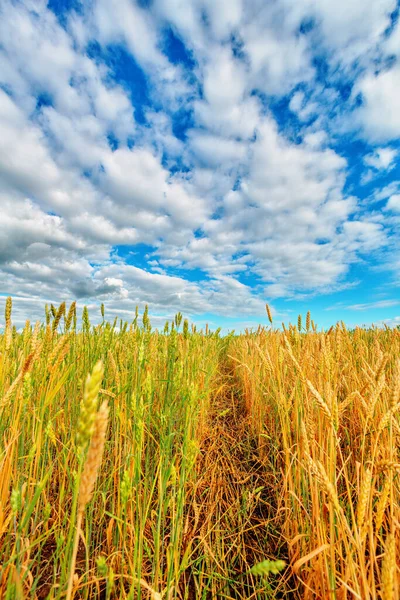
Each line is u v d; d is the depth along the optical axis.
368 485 1.01
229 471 2.53
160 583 1.45
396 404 1.20
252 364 3.78
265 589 1.52
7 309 1.70
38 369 1.80
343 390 2.62
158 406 2.52
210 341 4.58
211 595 1.53
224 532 1.87
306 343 2.18
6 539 1.27
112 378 2.22
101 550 1.61
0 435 1.59
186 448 1.60
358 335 3.01
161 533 1.74
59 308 1.81
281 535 1.80
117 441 2.00
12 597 1.02
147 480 1.83
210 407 3.92
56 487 1.94
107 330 2.51
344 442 2.37
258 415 3.14
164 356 3.04
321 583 1.34
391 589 0.83
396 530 1.36
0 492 1.35
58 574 1.46
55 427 2.09
